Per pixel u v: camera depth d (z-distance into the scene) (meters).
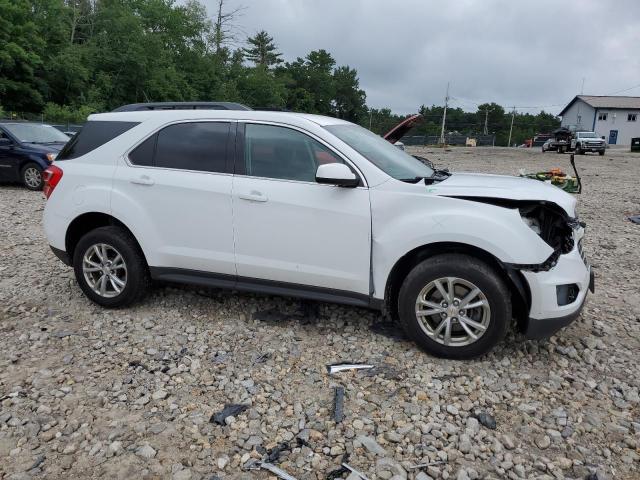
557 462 2.81
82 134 4.80
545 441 2.97
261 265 4.16
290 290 4.17
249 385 3.51
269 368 3.74
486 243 3.55
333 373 3.67
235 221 4.17
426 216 3.69
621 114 68.00
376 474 2.70
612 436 3.04
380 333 4.26
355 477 2.65
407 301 3.82
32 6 40.34
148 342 4.12
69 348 4.02
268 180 4.11
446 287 3.75
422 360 3.85
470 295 3.67
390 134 10.59
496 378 3.63
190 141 4.38
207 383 3.53
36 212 9.40
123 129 4.61
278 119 4.16
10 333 4.26
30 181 11.94
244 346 4.06
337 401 3.31
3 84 34.47
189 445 2.91
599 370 3.78
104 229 4.60
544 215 3.93
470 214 3.61
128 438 2.95
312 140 4.06
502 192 3.73
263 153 4.18
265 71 63.94
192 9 52.22
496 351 4.02
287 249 4.06
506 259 3.53
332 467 2.75
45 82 38.41
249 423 3.11
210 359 3.86
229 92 55.38
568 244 3.86
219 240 4.25
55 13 41.75
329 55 91.25
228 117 4.31
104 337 4.20
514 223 3.57
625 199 12.62
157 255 4.45
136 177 4.44
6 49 34.88
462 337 3.78
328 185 3.95
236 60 60.28
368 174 3.90
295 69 84.25
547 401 3.38
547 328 3.67
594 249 7.39
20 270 5.87
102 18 45.84
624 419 3.20
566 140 41.12
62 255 4.81
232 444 2.92
